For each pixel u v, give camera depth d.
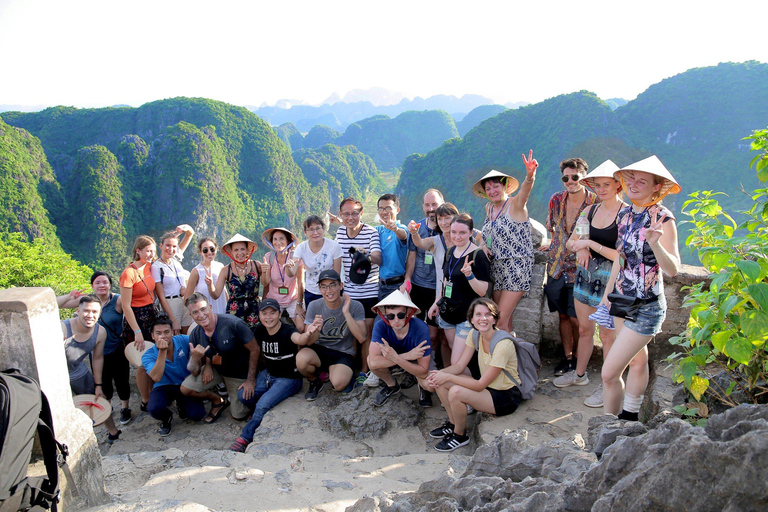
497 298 4.33
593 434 2.70
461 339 4.07
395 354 4.05
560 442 2.51
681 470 1.40
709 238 2.64
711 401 2.63
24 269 23.55
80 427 2.32
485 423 3.74
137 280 4.93
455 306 4.07
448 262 4.11
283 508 2.60
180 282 5.41
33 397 1.93
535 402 4.03
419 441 3.96
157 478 2.87
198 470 2.97
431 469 3.31
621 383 3.12
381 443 3.95
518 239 4.17
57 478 2.04
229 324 4.65
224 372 4.87
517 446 2.56
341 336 4.66
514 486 2.13
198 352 4.56
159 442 4.72
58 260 25.41
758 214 2.60
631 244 2.84
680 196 114.69
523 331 5.08
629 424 2.31
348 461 3.45
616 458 1.67
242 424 4.93
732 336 2.20
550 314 5.04
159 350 4.53
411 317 4.23
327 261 4.96
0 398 1.80
